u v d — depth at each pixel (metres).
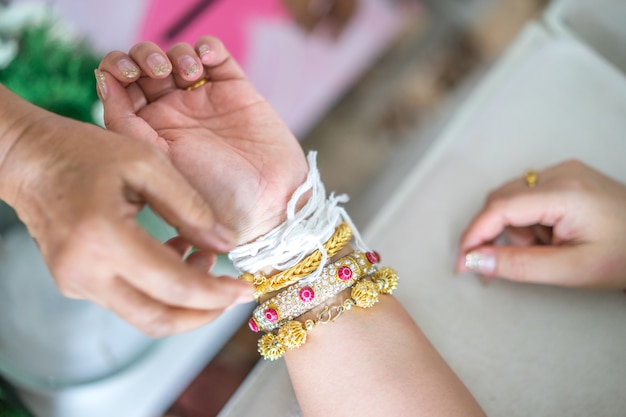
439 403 0.35
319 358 0.36
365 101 0.76
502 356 0.41
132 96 0.38
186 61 0.37
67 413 0.51
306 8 0.63
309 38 0.64
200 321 0.29
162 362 0.53
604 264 0.39
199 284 0.28
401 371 0.36
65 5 0.55
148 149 0.29
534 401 0.39
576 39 0.50
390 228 0.46
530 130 0.48
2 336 0.49
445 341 0.41
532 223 0.41
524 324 0.41
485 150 0.47
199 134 0.38
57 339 0.50
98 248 0.27
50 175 0.29
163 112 0.39
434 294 0.43
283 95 0.63
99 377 0.51
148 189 0.29
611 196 0.40
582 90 0.49
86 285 0.28
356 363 0.36
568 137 0.47
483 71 0.77
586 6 0.50
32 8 0.54
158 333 0.29
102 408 0.51
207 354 0.56
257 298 0.38
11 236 0.50
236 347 0.63
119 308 0.28
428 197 0.46
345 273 0.36
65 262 0.28
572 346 0.41
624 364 0.40
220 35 0.61
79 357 0.51
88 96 0.54
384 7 0.68
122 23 0.57
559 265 0.40
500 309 0.42
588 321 0.41
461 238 0.44
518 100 0.49
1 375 0.49
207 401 0.61
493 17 0.79
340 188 0.73
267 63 0.62
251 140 0.39
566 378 0.40
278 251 0.36
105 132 0.30
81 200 0.28
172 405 0.60
